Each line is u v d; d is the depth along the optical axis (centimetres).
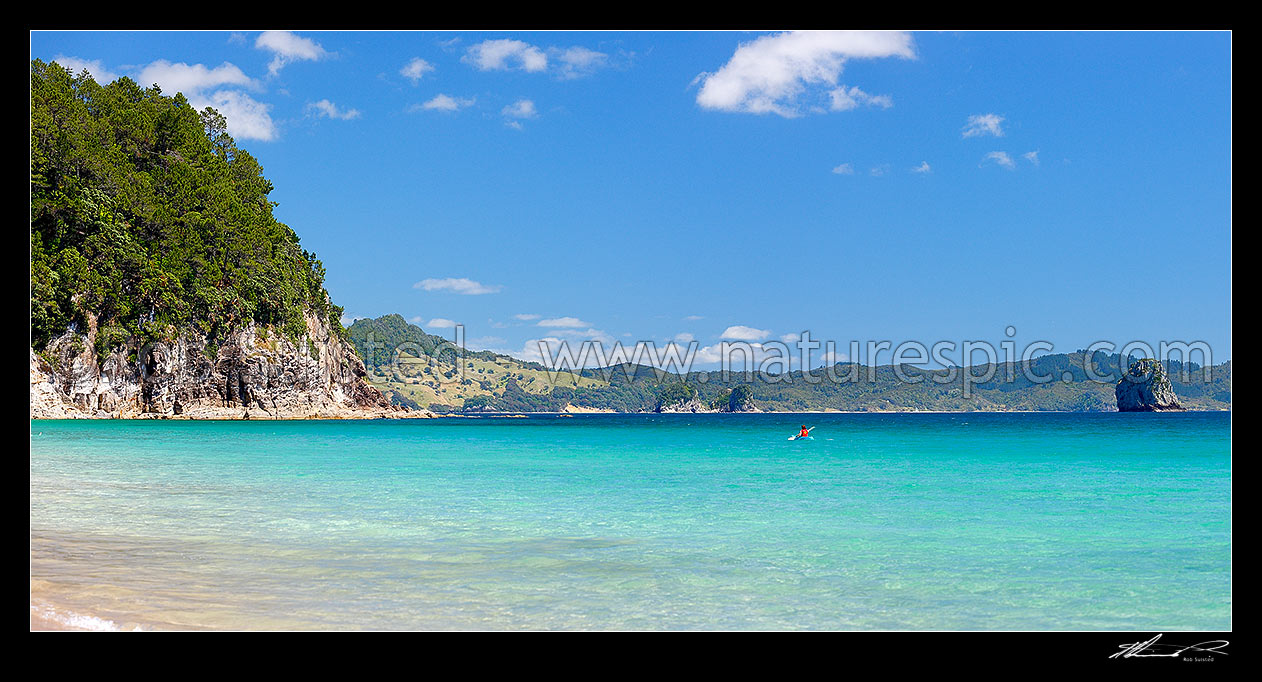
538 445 5456
